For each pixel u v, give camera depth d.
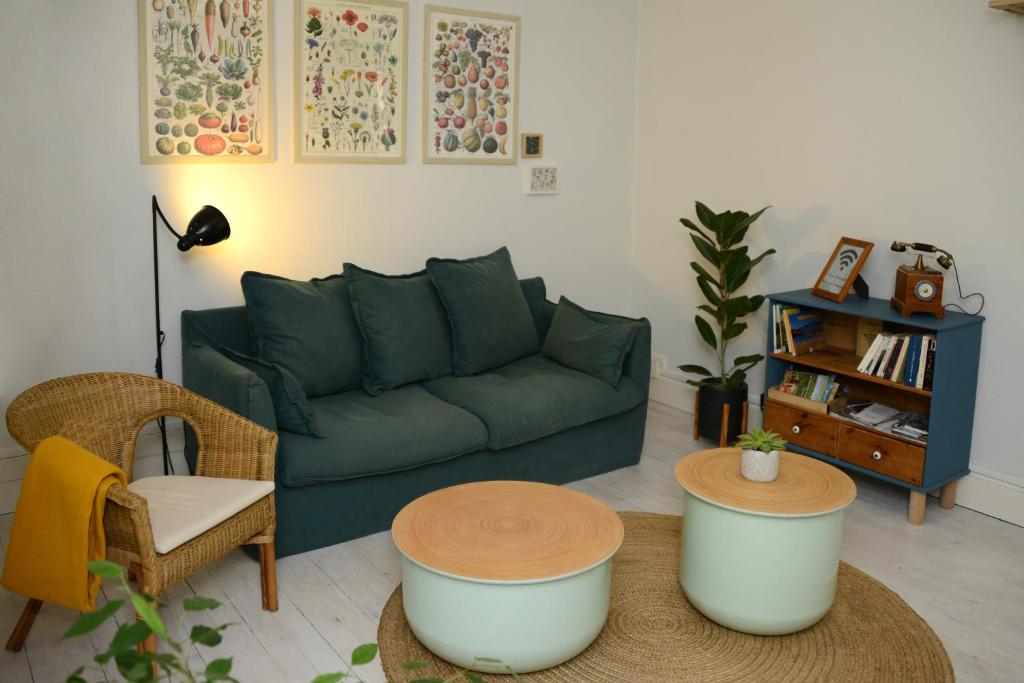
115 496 2.19
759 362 4.31
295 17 3.62
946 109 3.43
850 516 3.40
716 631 2.56
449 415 3.32
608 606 2.50
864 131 3.73
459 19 4.06
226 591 2.79
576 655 2.39
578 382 3.69
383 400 3.44
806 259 4.06
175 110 3.42
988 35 3.26
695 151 4.50
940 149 3.47
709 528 2.52
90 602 2.23
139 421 2.69
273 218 3.73
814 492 2.54
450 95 4.11
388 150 3.97
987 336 3.38
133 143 3.37
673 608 2.70
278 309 3.32
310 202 3.81
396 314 3.57
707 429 4.18
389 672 2.35
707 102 4.40
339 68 3.77
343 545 3.12
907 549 3.13
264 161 3.66
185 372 3.33
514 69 4.29
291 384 2.96
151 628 0.87
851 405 3.65
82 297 3.36
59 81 3.19
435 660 2.39
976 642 2.54
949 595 2.81
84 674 2.33
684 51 4.49
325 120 3.78
